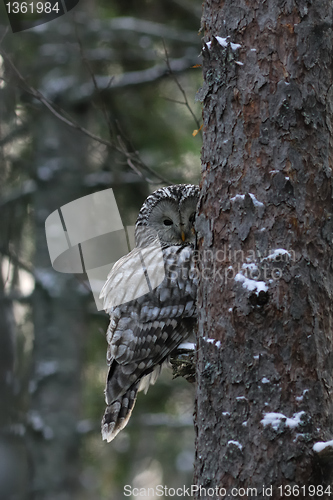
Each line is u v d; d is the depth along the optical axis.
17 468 19.73
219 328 7.43
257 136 7.56
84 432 19.56
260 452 6.91
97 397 20.44
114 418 10.84
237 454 7.01
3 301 19.61
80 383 20.47
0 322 19.70
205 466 7.26
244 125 7.64
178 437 21.78
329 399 7.08
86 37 19.42
